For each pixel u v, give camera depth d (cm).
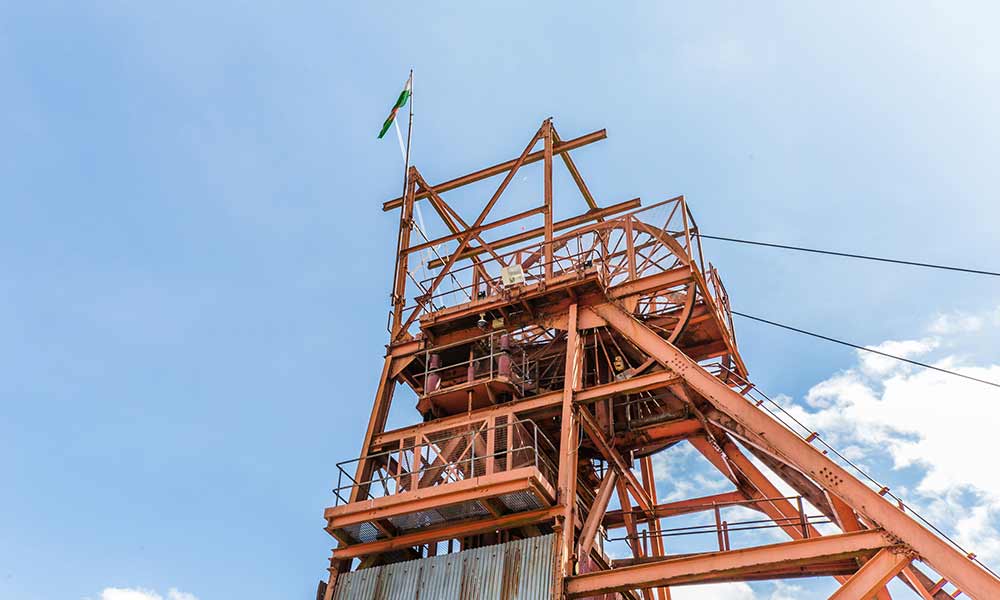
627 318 2356
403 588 2088
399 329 2716
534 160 2909
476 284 2700
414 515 2125
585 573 2041
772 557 1778
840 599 1669
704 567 1816
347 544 2250
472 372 2442
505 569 1980
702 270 2441
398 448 2402
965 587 1617
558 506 2038
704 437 2462
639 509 2584
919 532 1708
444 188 3042
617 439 2461
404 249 2905
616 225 2612
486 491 2027
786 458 1986
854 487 1833
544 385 2628
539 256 2728
